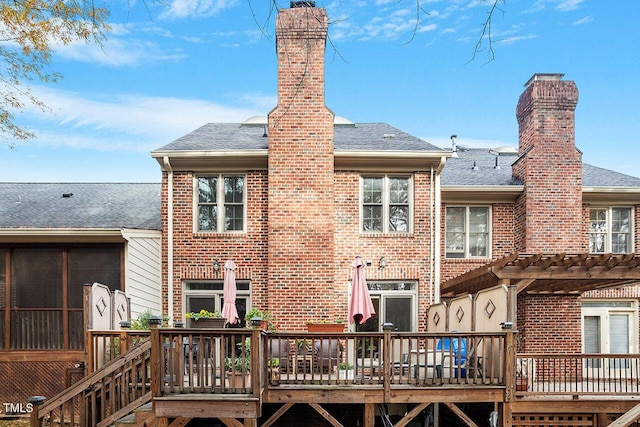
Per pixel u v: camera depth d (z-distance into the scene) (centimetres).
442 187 1381
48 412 758
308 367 1059
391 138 1409
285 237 1253
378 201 1326
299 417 1112
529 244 1365
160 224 1328
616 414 934
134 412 759
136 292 1245
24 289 1202
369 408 842
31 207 1392
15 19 827
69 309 1186
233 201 1316
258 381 731
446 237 1438
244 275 1286
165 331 729
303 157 1262
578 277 1031
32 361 1164
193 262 1287
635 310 1429
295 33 1277
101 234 1184
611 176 1530
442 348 855
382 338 861
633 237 1455
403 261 1304
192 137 1406
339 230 1300
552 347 1348
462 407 1125
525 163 1396
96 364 831
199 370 735
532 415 931
